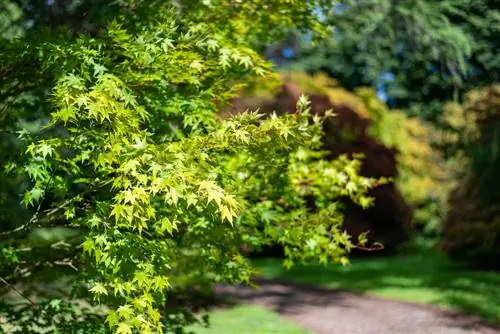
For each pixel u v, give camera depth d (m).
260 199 5.07
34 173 3.67
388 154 18.66
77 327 4.41
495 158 12.66
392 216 18.62
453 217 14.40
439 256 18.77
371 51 16.05
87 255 4.24
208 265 5.23
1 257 4.50
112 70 4.03
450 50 10.30
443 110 20.62
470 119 13.76
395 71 21.34
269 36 5.81
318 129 5.06
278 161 4.64
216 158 3.93
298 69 22.91
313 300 10.80
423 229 22.11
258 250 5.09
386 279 12.91
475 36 11.38
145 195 3.19
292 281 13.68
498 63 12.44
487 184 13.11
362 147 17.98
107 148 3.64
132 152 3.43
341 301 10.67
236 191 4.22
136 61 4.07
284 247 5.06
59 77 3.76
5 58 4.27
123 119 3.51
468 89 14.00
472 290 10.74
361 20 10.88
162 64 4.08
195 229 4.56
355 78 24.48
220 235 4.51
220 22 5.12
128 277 3.58
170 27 4.21
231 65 4.86
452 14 11.00
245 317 8.71
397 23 10.73
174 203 3.29
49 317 4.62
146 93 4.30
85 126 3.75
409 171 21.53
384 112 20.70
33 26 5.96
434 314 9.12
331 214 4.96
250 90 6.17
